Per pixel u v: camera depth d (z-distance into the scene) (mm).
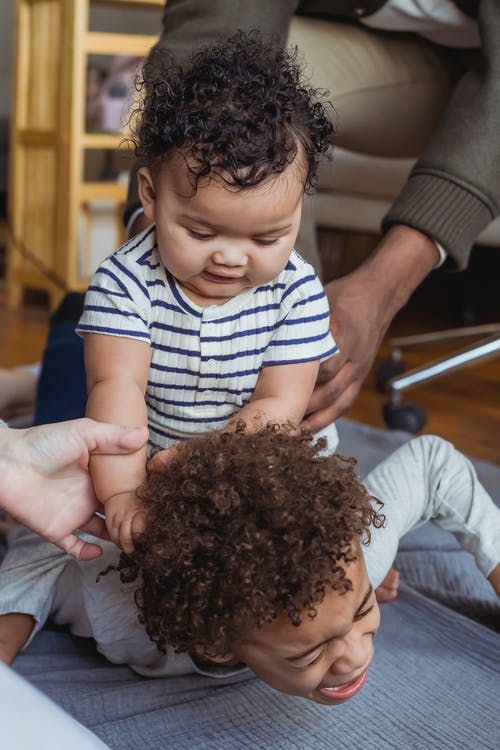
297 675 646
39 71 2533
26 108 2590
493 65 1117
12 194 2645
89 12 2889
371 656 674
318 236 3049
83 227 2561
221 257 685
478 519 859
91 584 791
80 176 2461
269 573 595
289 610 605
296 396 784
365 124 1485
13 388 1458
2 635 806
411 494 867
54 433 688
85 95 2445
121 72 2473
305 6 1432
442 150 1086
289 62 833
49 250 2600
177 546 606
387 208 1920
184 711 753
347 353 911
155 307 754
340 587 615
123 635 795
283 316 772
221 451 635
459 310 2795
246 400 798
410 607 938
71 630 879
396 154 1608
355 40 1432
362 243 3086
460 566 1043
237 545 594
